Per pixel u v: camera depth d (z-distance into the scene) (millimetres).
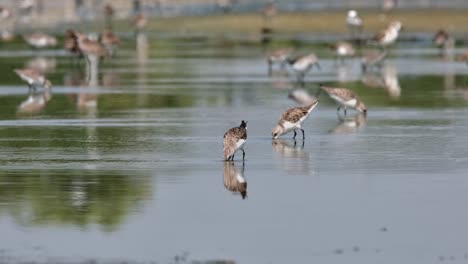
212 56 65312
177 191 24750
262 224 21766
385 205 23281
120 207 23219
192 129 34969
